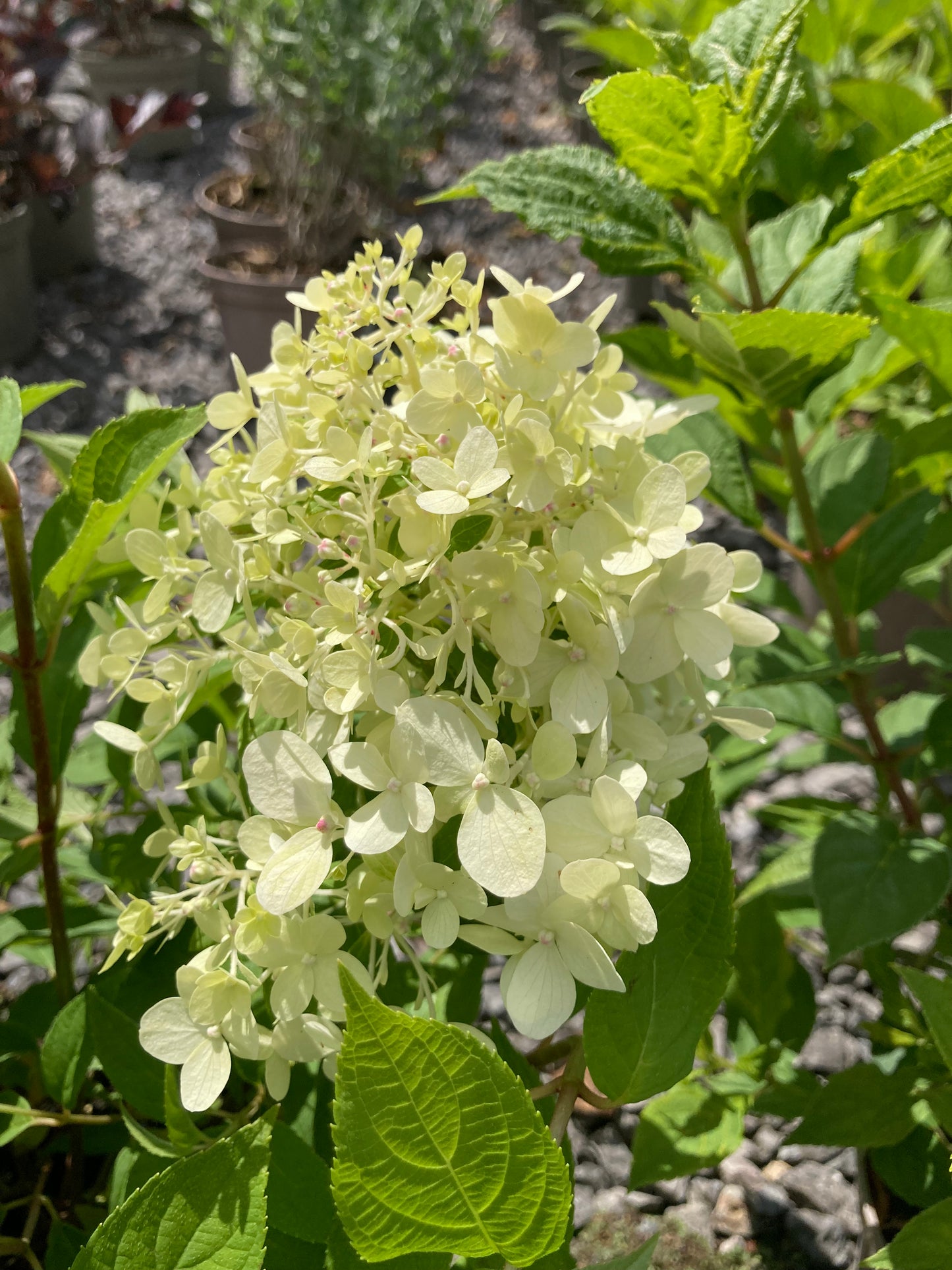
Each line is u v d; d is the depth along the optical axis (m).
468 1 1.49
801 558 0.44
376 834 0.22
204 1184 0.22
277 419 0.27
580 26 0.84
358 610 0.25
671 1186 0.55
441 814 0.24
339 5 1.32
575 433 0.29
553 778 0.24
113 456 0.33
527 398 0.27
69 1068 0.32
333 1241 0.25
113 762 0.41
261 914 0.24
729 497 0.44
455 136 2.11
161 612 0.30
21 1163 0.40
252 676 0.26
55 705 0.36
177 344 1.44
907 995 0.47
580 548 0.26
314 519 0.29
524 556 0.26
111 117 1.69
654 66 0.52
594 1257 0.51
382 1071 0.19
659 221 0.38
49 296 1.54
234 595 0.27
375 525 0.27
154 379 1.36
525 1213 0.21
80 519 0.33
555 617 0.27
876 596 0.46
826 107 0.58
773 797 0.82
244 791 0.34
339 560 0.30
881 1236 0.45
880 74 0.62
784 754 0.72
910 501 0.46
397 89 1.38
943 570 0.65
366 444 0.25
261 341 1.31
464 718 0.24
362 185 1.50
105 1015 0.30
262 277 1.39
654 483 0.26
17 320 1.37
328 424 0.28
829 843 0.39
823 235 0.36
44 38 1.63
